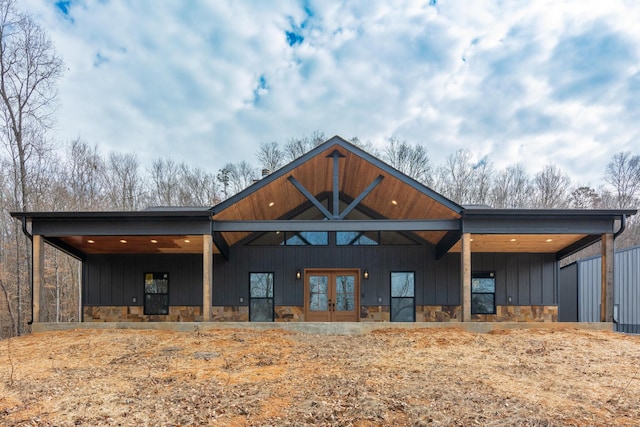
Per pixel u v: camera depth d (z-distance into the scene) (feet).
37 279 31.01
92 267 40.16
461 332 28.71
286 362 19.95
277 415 12.68
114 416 12.79
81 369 18.83
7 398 14.56
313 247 39.68
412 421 12.10
